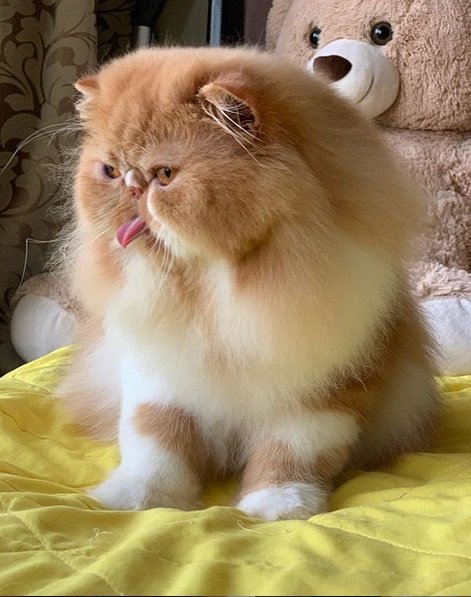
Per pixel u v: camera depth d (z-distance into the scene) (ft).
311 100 3.33
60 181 6.35
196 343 3.32
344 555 2.53
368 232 3.28
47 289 5.81
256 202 3.01
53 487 3.38
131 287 3.38
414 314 4.03
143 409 3.61
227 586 2.31
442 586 2.30
